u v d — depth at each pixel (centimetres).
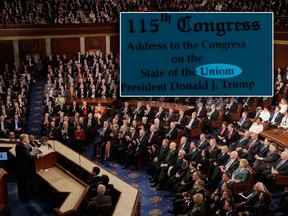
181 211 923
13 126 1534
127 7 2539
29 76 2014
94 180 938
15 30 2212
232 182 980
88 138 1551
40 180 1026
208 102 1691
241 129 1430
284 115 1399
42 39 2341
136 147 1345
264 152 1159
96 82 1970
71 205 846
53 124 1485
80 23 2434
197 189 909
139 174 1280
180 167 1134
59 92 1853
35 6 2356
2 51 2194
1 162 1233
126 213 809
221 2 2322
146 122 1498
